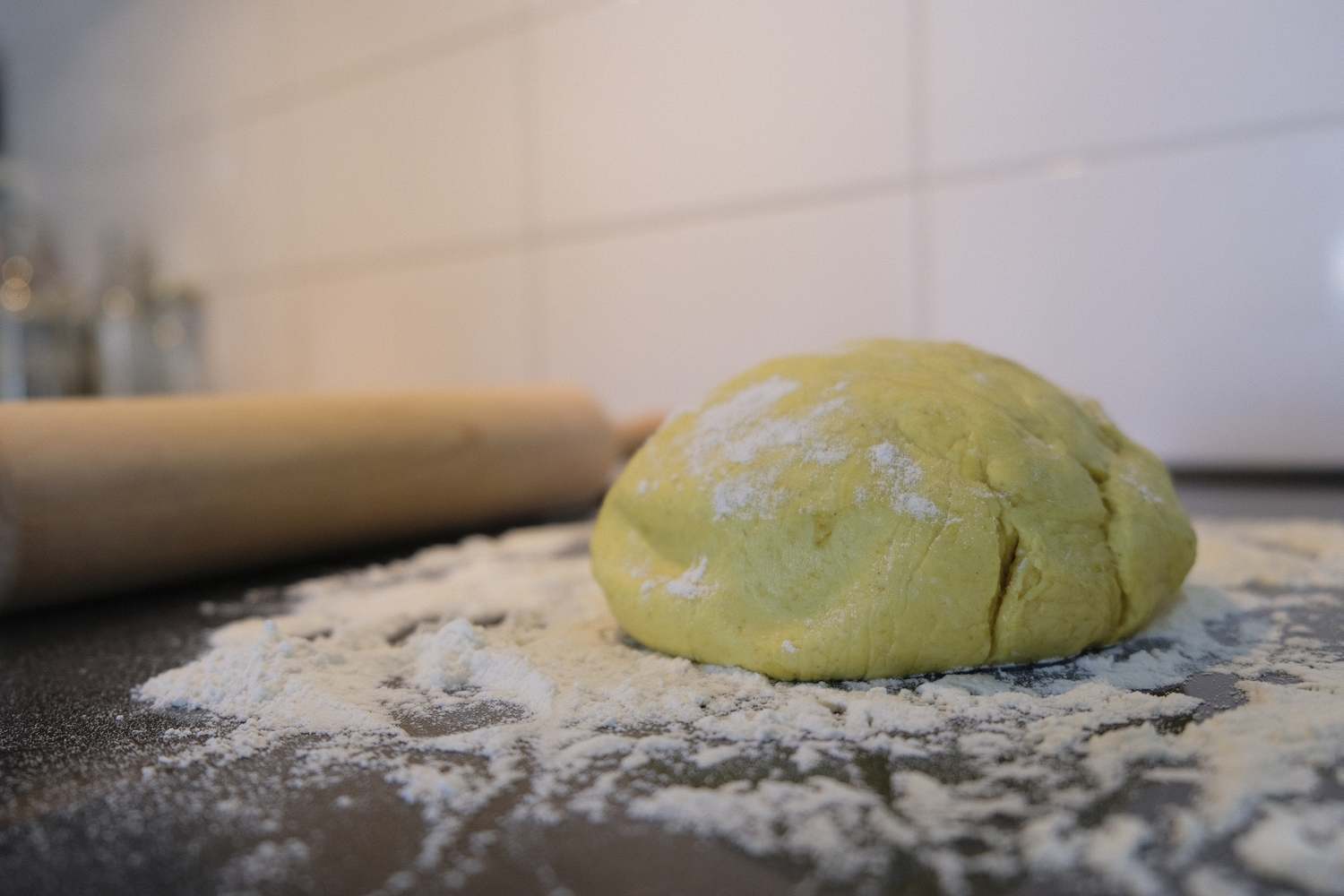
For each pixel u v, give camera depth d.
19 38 1.23
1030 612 0.34
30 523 0.42
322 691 0.34
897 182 0.69
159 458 0.45
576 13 0.80
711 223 0.76
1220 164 0.61
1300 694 0.32
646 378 0.79
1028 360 0.66
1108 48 0.63
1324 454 0.60
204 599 0.46
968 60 0.66
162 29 1.07
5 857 0.23
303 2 0.95
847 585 0.35
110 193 1.16
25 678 0.38
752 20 0.73
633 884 0.21
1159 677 0.34
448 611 0.43
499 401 0.58
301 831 0.24
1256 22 0.59
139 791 0.27
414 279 0.91
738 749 0.28
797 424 0.38
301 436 0.49
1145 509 0.38
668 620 0.37
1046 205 0.65
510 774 0.27
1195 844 0.22
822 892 0.20
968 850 0.22
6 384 1.11
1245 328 0.61
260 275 1.02
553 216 0.82
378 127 0.91
